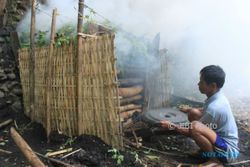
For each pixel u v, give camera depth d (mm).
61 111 4234
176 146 4426
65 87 4141
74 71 4031
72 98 4098
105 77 3818
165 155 4098
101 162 3621
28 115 5125
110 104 3842
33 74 4820
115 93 3791
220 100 3787
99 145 3885
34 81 4805
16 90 5465
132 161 3703
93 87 3922
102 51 3791
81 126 4062
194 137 3762
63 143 4074
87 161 3584
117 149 3875
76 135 4137
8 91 5387
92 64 3887
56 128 4328
